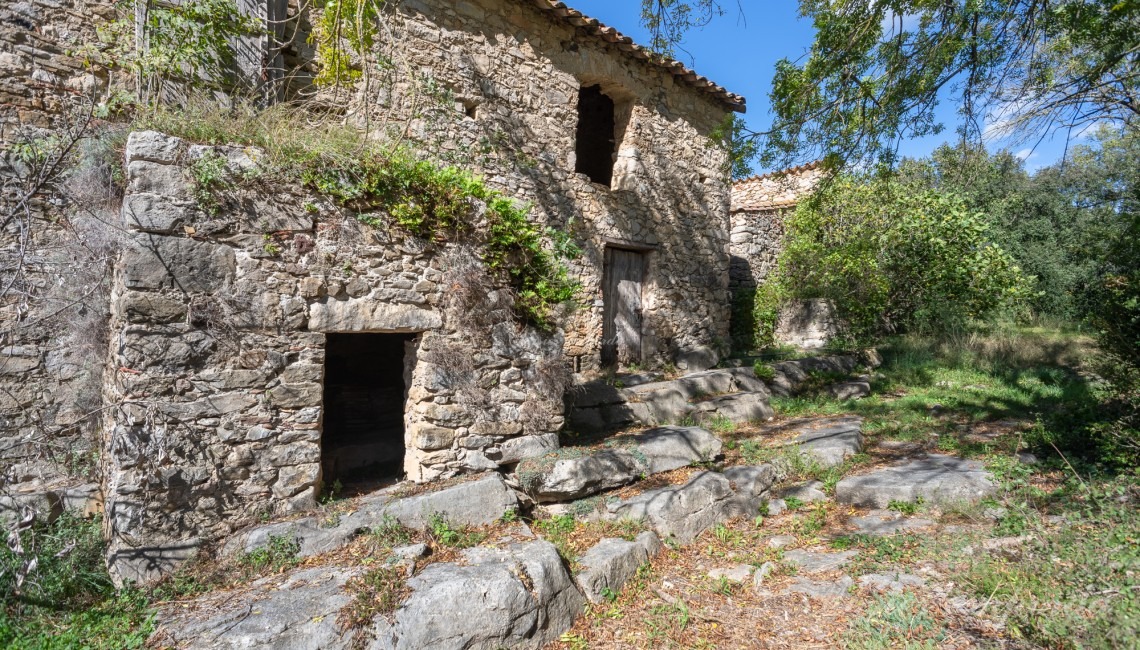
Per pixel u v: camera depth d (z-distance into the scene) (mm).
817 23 5418
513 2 7562
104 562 3734
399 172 4633
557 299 5434
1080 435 6023
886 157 5918
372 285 4488
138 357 3596
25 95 4781
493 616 3273
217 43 5258
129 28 5023
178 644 2902
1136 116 5875
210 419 3822
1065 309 15031
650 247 9406
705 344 10297
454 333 4887
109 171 4672
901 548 4355
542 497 4953
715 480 5328
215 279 3863
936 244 12008
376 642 2996
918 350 11406
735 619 3754
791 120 5957
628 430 6598
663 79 9508
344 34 5344
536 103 7883
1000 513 4738
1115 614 2938
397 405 7355
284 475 4109
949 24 5039
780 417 8055
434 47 6871
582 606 3812
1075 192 10797
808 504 5527
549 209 7992
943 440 6672
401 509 4164
